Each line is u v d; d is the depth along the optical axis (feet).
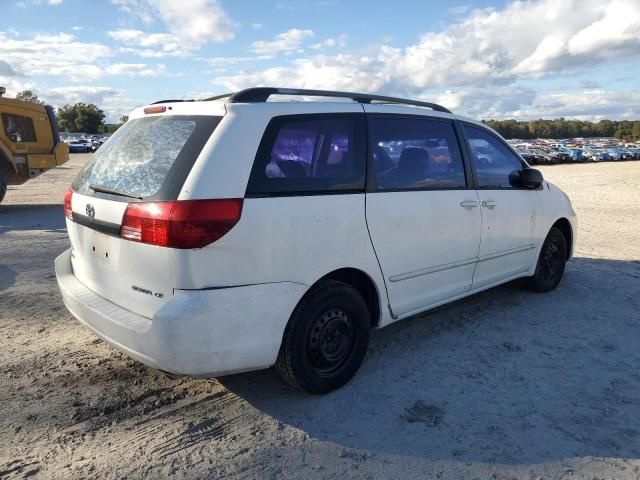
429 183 13.50
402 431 10.23
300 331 10.64
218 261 9.53
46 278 20.17
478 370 12.76
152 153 10.55
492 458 9.42
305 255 10.58
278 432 10.15
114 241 10.42
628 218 39.93
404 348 13.98
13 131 45.78
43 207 44.68
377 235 11.97
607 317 16.46
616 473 9.03
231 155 9.89
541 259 18.20
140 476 8.82
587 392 11.77
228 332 9.64
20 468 8.95
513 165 16.70
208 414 10.76
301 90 11.53
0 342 14.10
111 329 10.19
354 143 11.90
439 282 13.91
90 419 10.51
